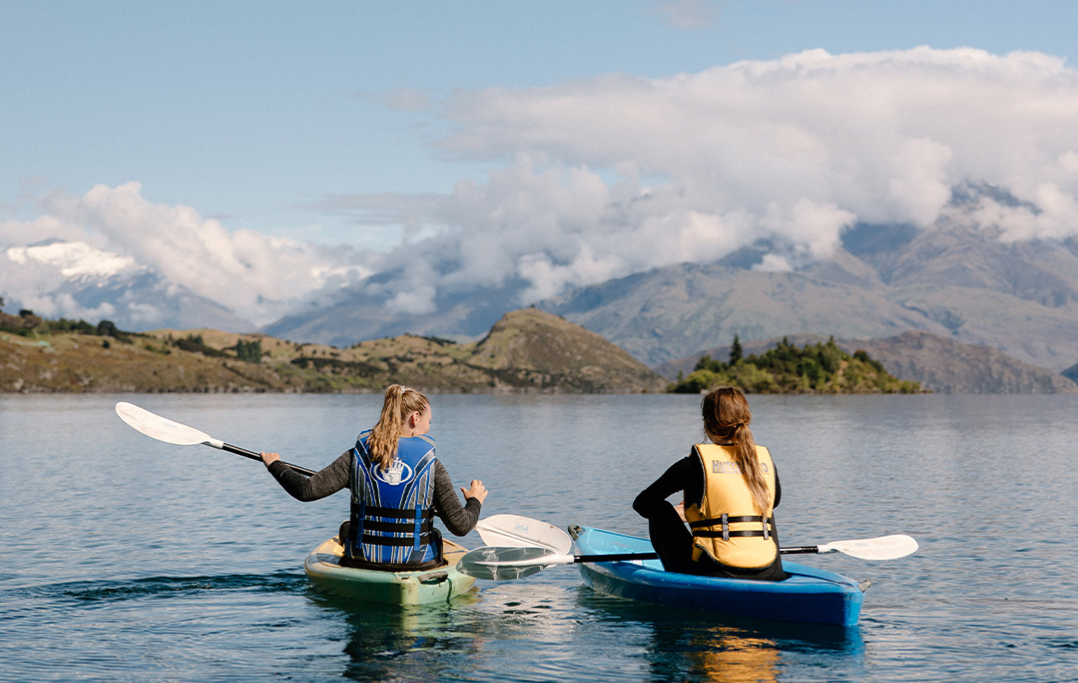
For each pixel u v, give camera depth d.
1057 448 40.41
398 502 10.20
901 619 9.84
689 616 9.79
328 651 8.52
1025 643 8.87
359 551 10.39
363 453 10.26
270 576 11.94
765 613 9.47
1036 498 21.31
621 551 11.97
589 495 21.98
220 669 7.98
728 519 9.67
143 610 10.14
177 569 12.45
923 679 7.73
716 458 9.73
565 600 10.61
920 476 26.89
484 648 8.62
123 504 19.69
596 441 46.47
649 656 8.36
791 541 15.45
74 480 24.84
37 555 13.59
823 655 8.40
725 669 7.98
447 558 11.28
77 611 10.12
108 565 12.78
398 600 10.08
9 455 34.41
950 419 83.12
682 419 83.56
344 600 10.51
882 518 18.02
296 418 89.06
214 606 10.33
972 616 9.98
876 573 12.59
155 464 29.86
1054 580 12.03
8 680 7.63
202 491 22.05
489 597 10.78
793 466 30.53
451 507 10.21
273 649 8.59
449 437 50.78
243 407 140.50
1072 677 7.78
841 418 86.38
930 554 14.05
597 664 8.12
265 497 20.81
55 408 116.00
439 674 7.86
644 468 29.66
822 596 9.20
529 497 21.62
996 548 14.57
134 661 8.20
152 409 126.81
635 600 10.44
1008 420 80.25
